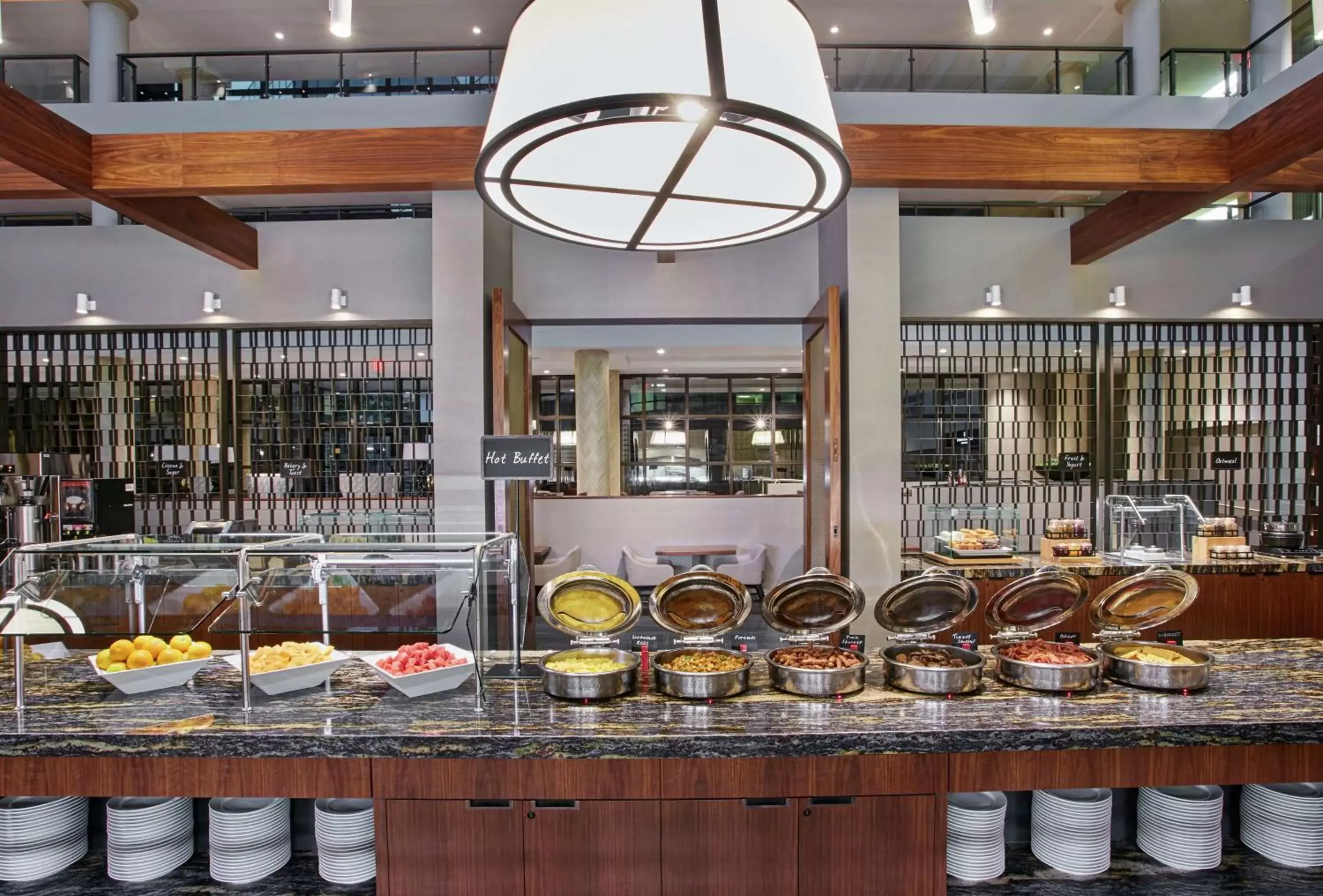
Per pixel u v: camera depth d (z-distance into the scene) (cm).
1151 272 615
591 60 169
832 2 716
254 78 810
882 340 520
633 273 636
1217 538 525
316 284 596
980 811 222
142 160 411
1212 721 215
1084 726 212
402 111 659
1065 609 274
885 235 523
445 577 255
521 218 239
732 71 168
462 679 253
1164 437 650
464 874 212
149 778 214
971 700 234
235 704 236
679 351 1052
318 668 252
